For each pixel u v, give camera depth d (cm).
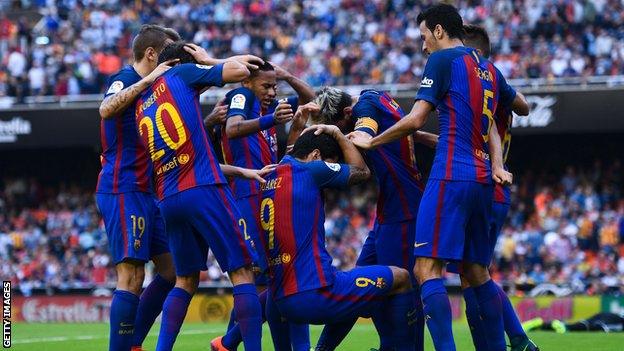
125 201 1720
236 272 1596
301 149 1661
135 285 1725
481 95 1600
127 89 1641
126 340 1695
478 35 1861
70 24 6250
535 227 5072
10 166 6384
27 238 5647
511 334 1802
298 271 1577
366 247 1842
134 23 6206
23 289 4700
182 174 1592
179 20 6175
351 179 1627
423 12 1669
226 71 1605
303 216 1590
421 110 1584
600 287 4406
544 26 5600
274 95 1878
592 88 5094
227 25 6112
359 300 1575
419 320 1761
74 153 6338
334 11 5988
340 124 1794
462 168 1572
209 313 4391
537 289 4375
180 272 1650
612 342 2400
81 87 5756
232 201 1609
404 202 1744
